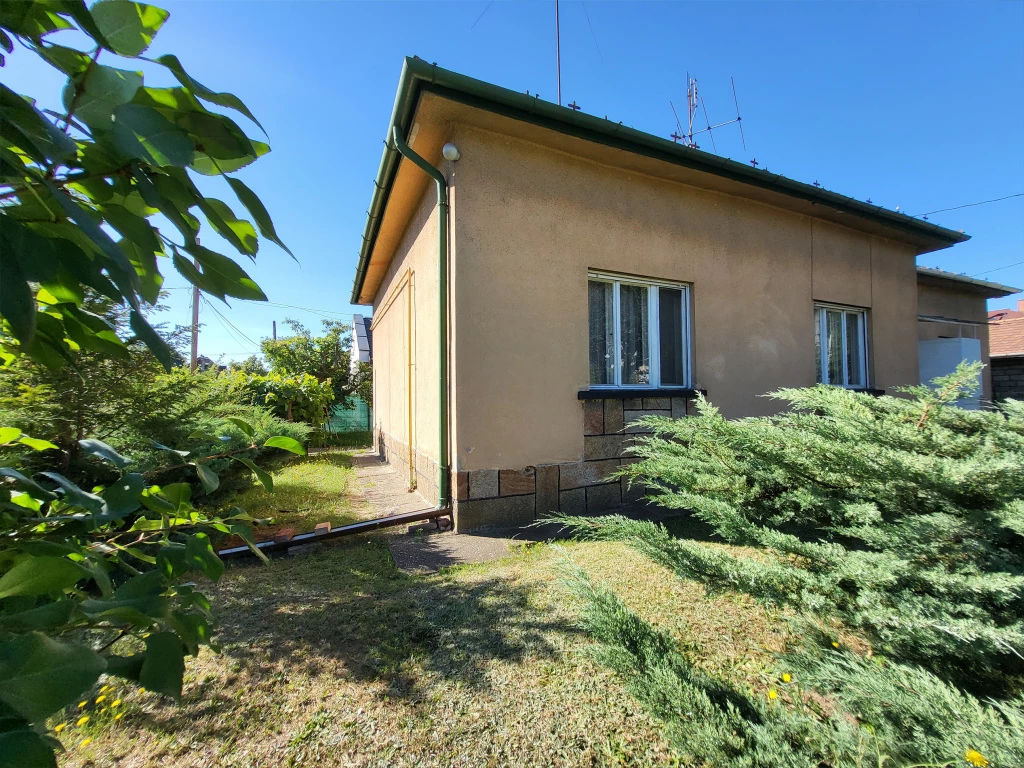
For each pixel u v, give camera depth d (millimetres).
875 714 1175
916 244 7062
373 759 1424
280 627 2217
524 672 1825
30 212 613
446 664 1889
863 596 1385
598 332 4660
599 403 4441
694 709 1270
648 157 4391
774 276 5609
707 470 2252
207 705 1667
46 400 2445
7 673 507
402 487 5840
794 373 5711
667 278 4867
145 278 740
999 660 1373
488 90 3475
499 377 3996
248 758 1431
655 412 4730
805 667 1390
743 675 1759
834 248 6188
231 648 2031
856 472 1667
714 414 2205
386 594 2588
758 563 1655
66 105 582
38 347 765
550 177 4250
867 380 6594
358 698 1695
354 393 17047
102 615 694
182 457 1077
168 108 646
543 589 2576
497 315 3992
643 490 4625
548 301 4215
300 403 11469
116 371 2748
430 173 3965
